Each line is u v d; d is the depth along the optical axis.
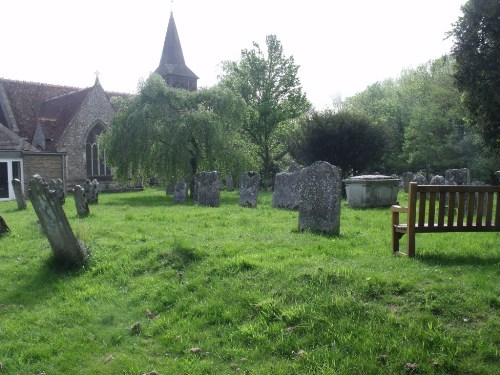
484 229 7.15
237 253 7.73
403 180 30.55
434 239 8.59
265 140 38.78
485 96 14.41
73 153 37.81
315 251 7.74
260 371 4.56
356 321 5.13
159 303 6.27
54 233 7.97
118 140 24.88
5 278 7.81
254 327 5.32
